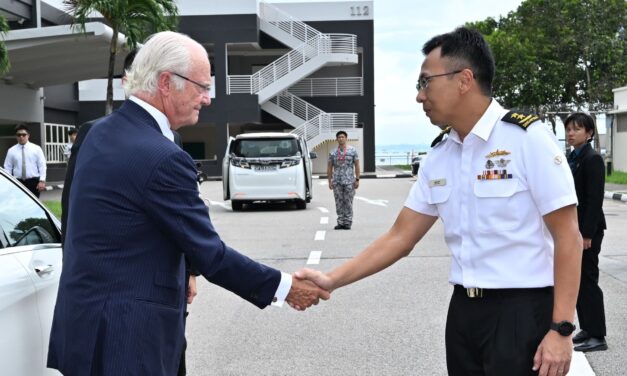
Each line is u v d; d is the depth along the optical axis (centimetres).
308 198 1834
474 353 288
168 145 265
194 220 266
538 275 276
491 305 279
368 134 3897
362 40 3897
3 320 288
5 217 344
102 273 255
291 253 1080
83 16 1820
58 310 267
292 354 565
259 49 3972
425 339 600
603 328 562
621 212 1642
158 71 273
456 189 290
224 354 568
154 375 256
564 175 270
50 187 2617
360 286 816
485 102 283
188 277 360
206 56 285
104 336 251
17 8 2778
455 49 280
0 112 2738
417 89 294
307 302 329
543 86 3609
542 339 275
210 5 3659
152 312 257
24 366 304
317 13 3900
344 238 1243
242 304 745
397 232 325
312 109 3869
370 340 600
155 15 1809
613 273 872
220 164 3616
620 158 3375
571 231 270
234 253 284
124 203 256
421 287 809
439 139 303
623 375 503
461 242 288
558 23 3706
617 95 3316
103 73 2850
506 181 276
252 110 3609
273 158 1750
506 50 3644
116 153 261
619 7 3641
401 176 3519
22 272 317
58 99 3438
